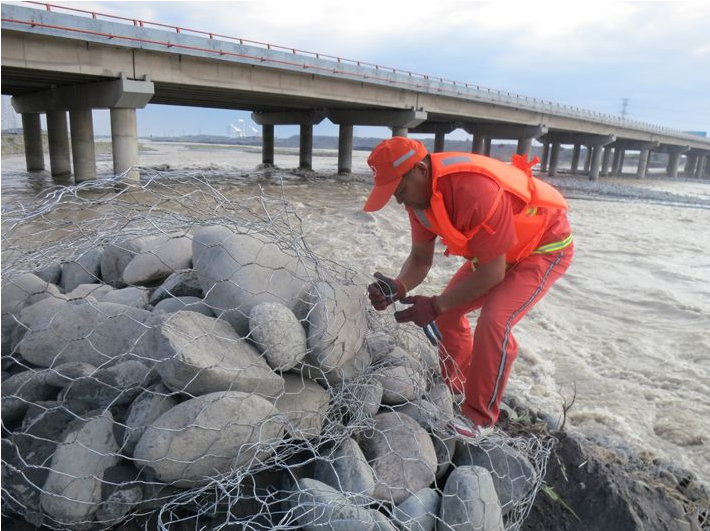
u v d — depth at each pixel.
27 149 22.59
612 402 3.74
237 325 2.45
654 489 2.65
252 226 2.95
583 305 6.13
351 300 2.66
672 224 13.64
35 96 20.52
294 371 2.50
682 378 4.17
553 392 3.82
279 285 2.58
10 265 3.10
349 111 27.38
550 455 2.81
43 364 2.44
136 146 16.75
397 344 3.28
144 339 2.33
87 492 1.88
